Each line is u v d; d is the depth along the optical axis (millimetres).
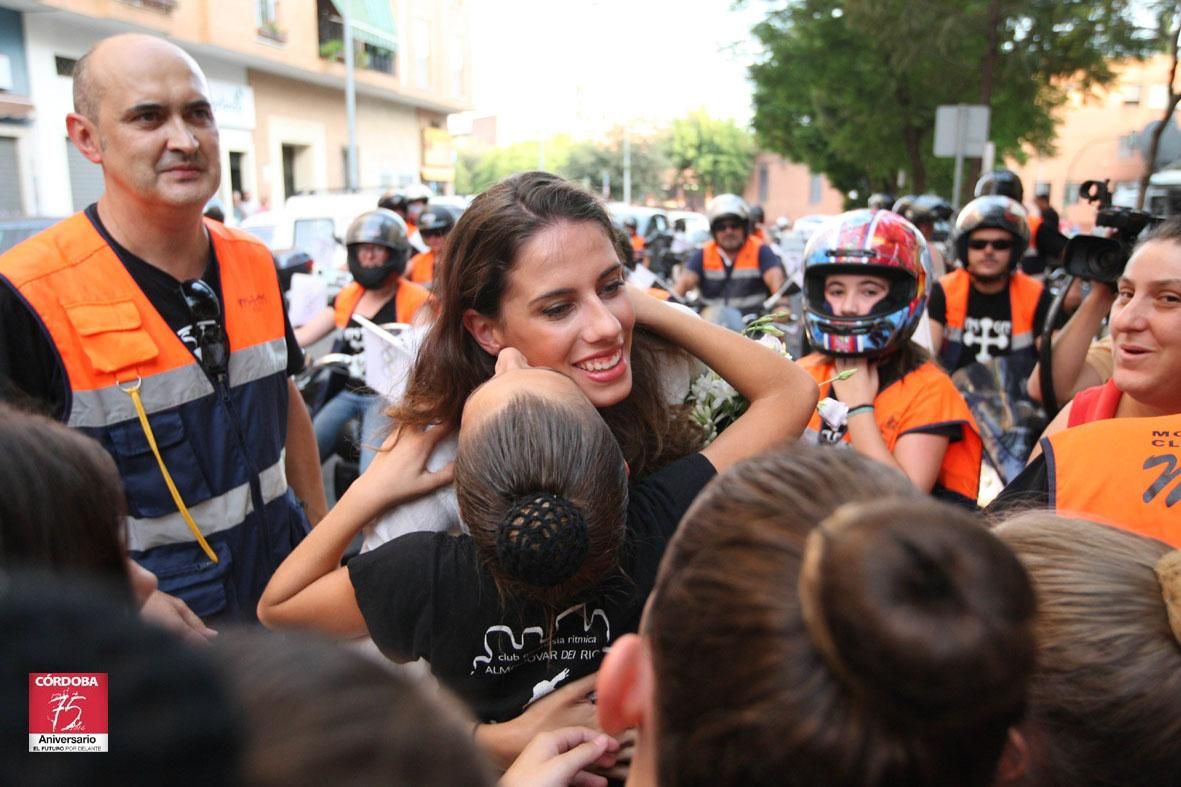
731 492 888
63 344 2201
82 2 16250
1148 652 1030
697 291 7621
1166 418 1627
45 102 16562
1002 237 4094
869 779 710
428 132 33406
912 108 16109
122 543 1175
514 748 1404
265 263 2635
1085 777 1041
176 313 2369
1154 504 1546
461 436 1346
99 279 2258
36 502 1032
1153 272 1830
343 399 4996
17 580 549
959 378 3518
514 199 1585
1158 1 11836
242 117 22609
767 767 749
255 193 23312
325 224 12078
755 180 57281
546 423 1258
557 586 1265
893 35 13070
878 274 2641
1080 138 26344
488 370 1663
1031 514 1259
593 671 1452
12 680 450
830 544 727
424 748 524
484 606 1407
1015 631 696
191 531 2375
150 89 2199
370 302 5164
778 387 1752
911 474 2564
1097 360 2910
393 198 10445
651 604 954
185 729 452
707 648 805
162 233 2320
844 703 719
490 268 1580
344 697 525
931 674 666
